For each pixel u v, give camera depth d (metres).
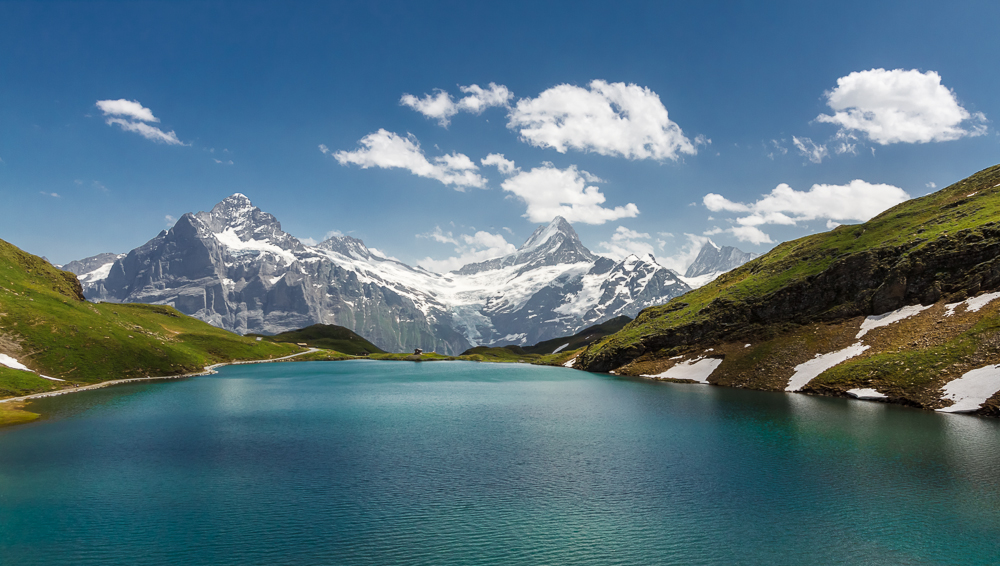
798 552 45.09
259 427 97.75
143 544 46.69
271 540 47.50
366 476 65.75
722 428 92.00
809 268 184.00
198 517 52.66
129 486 61.84
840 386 123.88
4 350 158.00
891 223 190.88
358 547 46.19
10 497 58.12
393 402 134.50
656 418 103.50
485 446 81.56
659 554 44.84
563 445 81.81
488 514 53.50
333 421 104.88
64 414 110.81
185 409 119.69
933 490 57.94
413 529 49.94
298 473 67.12
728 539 47.56
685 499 57.19
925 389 107.50
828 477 62.94
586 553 45.03
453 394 152.25
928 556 44.16
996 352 104.81
